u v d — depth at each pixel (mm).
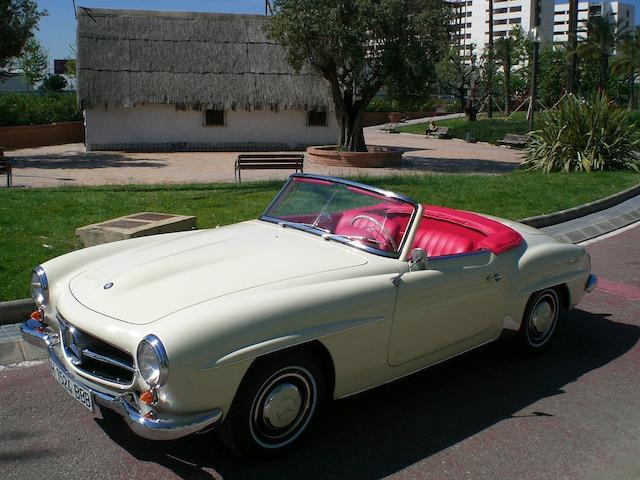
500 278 4730
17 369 4812
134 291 3637
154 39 26719
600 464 3795
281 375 3539
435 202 11570
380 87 20547
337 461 3721
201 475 3531
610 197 12859
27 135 26969
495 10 149250
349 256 4160
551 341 5555
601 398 4668
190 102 25578
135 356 3172
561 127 17703
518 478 3623
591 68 57156
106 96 24641
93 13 26625
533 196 12594
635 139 18016
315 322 3582
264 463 3668
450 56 42188
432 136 35719
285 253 4133
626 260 8898
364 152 20781
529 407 4492
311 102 26969
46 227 8492
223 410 3295
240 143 27281
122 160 21859
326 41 18609
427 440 4004
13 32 20109
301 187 4918
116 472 3543
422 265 4227
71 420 4094
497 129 34125
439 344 4414
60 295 3924
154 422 3117
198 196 11469
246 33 27984
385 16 18328
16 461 3621
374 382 4094
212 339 3182
